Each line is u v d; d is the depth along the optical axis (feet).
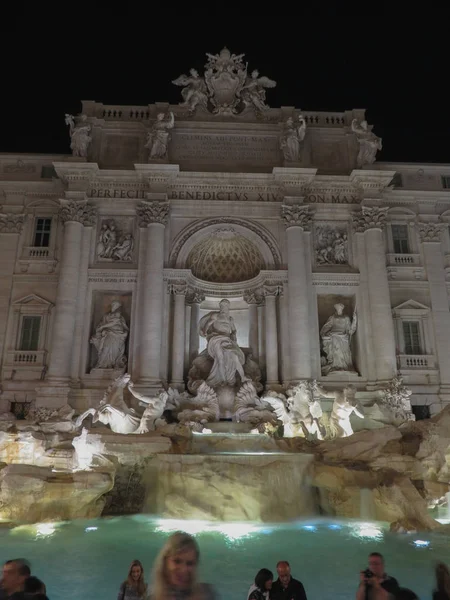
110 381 92.79
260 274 100.17
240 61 113.70
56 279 102.68
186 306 102.73
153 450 63.77
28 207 107.24
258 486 56.80
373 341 96.58
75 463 61.87
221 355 92.99
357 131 107.24
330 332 98.37
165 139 103.45
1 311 100.68
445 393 99.09
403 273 106.42
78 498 54.54
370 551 41.09
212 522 54.13
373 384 94.12
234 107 111.04
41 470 55.62
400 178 112.68
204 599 13.93
